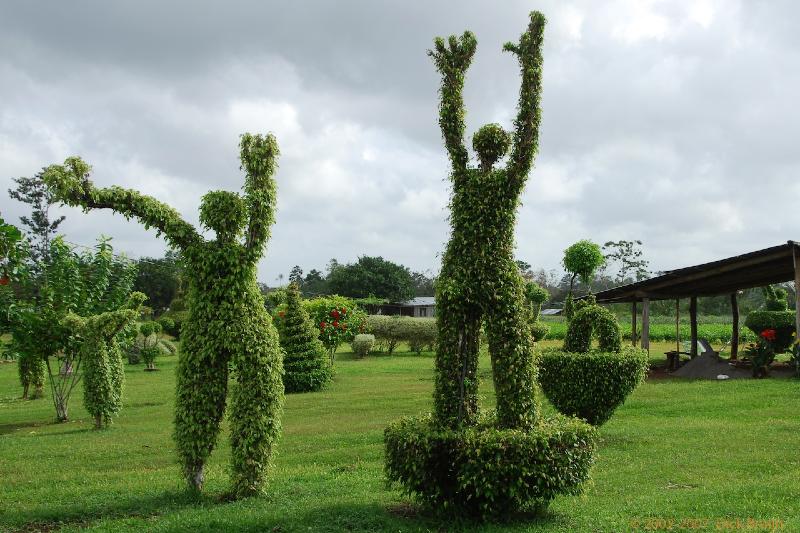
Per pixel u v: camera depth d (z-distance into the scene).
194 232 7.64
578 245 17.64
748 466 8.05
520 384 6.35
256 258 7.62
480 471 5.90
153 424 13.63
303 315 19.47
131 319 13.80
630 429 10.73
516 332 6.41
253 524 6.00
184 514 6.55
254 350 7.42
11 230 7.79
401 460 6.30
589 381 9.80
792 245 16.27
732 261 17.95
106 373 13.38
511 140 6.67
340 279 72.06
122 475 8.95
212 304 7.45
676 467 8.16
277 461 9.54
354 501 6.91
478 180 6.59
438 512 6.27
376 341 34.69
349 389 18.75
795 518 5.74
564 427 6.33
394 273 72.56
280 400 7.67
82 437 12.13
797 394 13.66
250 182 7.77
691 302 23.95
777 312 22.78
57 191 7.14
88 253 16.12
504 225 6.58
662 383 16.84
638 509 6.30
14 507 7.20
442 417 6.53
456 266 6.55
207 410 7.43
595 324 10.42
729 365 19.00
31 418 15.58
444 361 6.58
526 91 6.61
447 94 6.79
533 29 6.68
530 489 5.99
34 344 14.41
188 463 7.45
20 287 14.54
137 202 7.46
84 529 6.24
